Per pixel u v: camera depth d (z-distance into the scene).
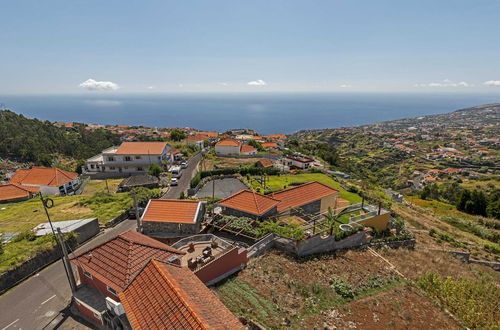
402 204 55.19
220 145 84.94
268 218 29.83
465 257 34.22
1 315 18.89
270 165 68.00
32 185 52.22
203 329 10.49
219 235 28.58
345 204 41.34
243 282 20.72
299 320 17.77
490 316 21.33
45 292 21.22
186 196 47.03
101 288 18.30
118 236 20.06
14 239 27.09
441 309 21.08
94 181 61.75
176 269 15.55
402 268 27.02
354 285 22.58
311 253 26.39
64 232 27.86
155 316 11.95
